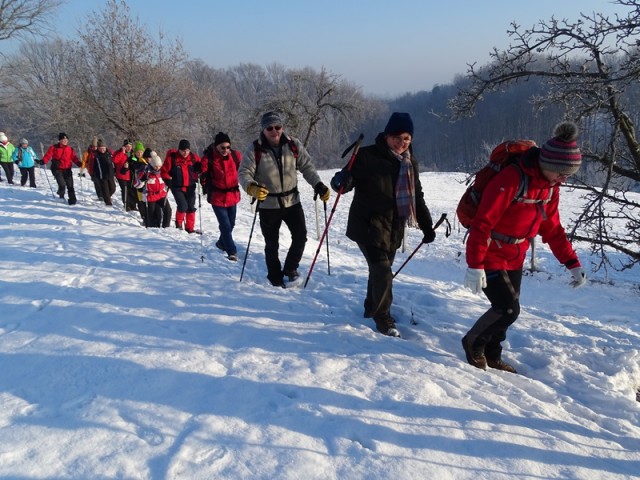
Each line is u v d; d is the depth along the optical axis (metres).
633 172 8.16
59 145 11.24
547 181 3.12
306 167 5.05
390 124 3.86
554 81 7.43
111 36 20.98
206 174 6.34
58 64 26.14
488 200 3.12
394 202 3.95
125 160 11.38
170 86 22.19
